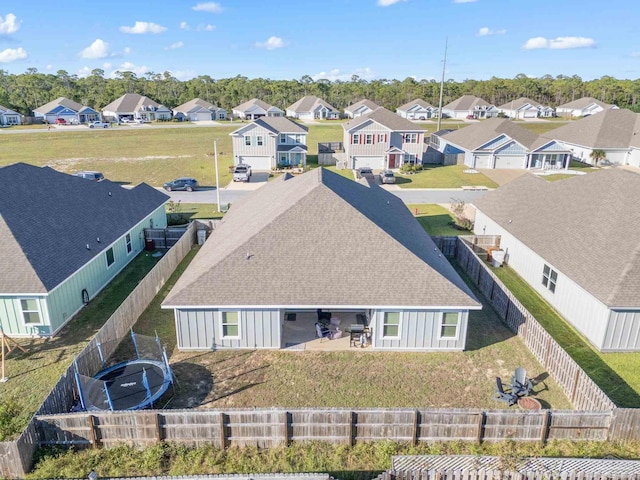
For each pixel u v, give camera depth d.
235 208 30.58
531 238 25.58
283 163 59.97
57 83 171.50
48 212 23.73
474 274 25.64
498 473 11.38
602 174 25.80
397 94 154.25
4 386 16.55
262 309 18.44
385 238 20.16
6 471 12.42
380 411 13.32
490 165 59.66
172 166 60.53
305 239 20.00
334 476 12.68
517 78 184.50
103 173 56.44
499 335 20.39
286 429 13.38
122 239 27.42
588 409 14.84
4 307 19.28
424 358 18.61
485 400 16.06
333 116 124.81
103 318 21.56
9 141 80.19
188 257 29.05
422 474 11.42
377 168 59.78
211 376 17.30
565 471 11.45
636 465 11.86
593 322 19.55
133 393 15.69
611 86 148.75
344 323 21.12
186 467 12.86
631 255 19.53
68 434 13.27
